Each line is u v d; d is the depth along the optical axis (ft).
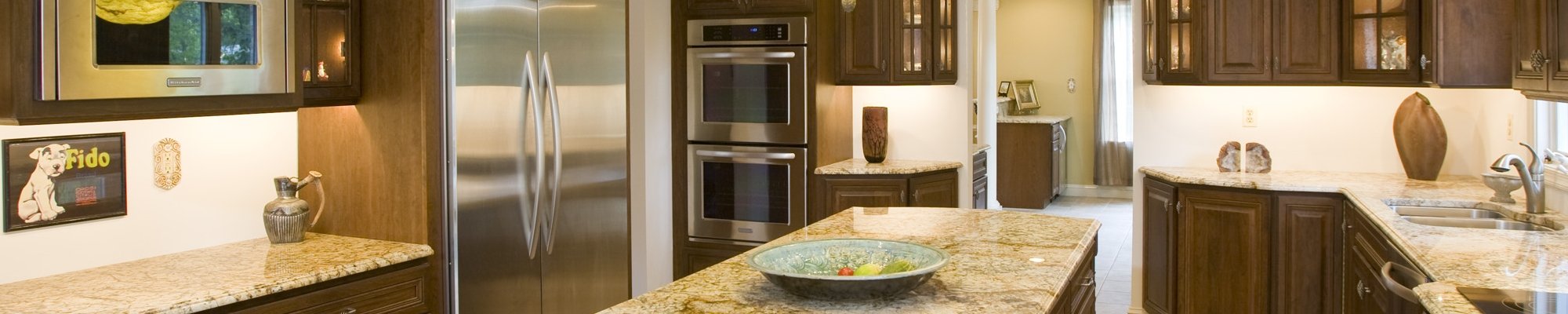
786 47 17.52
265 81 9.90
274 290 9.21
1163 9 16.39
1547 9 10.05
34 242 9.43
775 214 18.02
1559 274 8.27
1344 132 16.26
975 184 22.17
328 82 11.02
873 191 17.70
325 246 11.12
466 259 11.73
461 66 11.47
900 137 19.60
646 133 17.83
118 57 8.71
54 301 8.53
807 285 7.18
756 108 17.88
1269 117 16.65
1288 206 14.56
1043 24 33.27
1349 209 13.69
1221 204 15.19
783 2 17.40
